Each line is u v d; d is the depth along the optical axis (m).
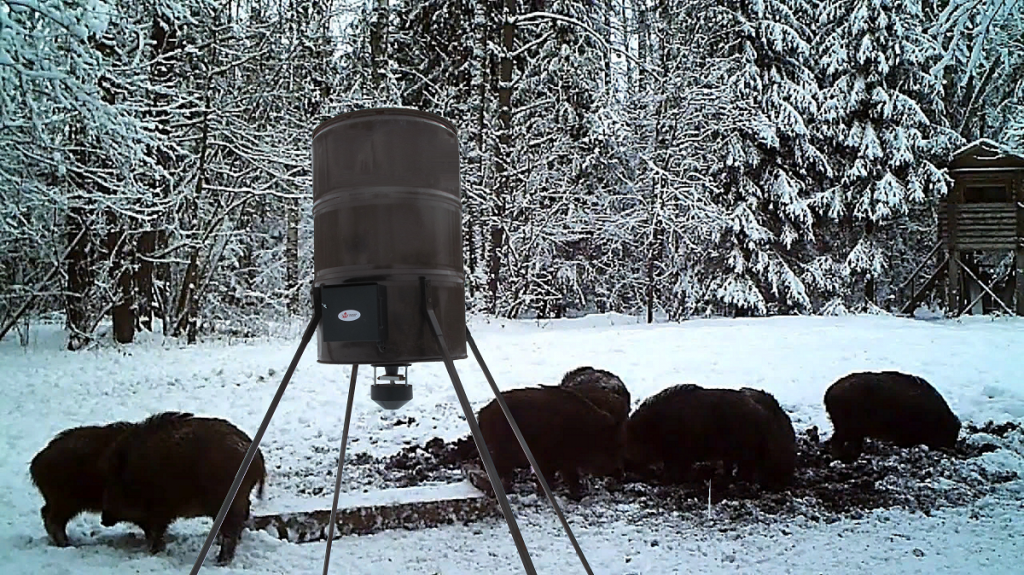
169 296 16.69
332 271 3.04
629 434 5.93
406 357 2.97
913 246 26.22
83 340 14.24
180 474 4.41
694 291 22.81
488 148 19.64
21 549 4.57
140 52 12.82
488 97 20.23
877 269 23.70
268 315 18.14
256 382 9.69
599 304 23.62
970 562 4.39
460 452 6.54
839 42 24.00
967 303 23.12
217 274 17.55
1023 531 4.90
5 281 15.60
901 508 5.39
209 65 14.82
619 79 21.53
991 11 10.51
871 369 9.74
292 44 16.52
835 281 23.97
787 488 5.83
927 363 10.05
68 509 4.67
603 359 10.87
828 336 12.84
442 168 3.14
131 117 11.52
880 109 23.41
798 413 7.93
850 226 24.50
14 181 11.68
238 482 3.11
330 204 3.06
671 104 19.94
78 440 4.72
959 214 20.39
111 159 12.10
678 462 5.83
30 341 15.16
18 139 10.97
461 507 5.29
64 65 10.26
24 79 9.86
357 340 2.92
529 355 11.32
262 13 16.48
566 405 5.79
